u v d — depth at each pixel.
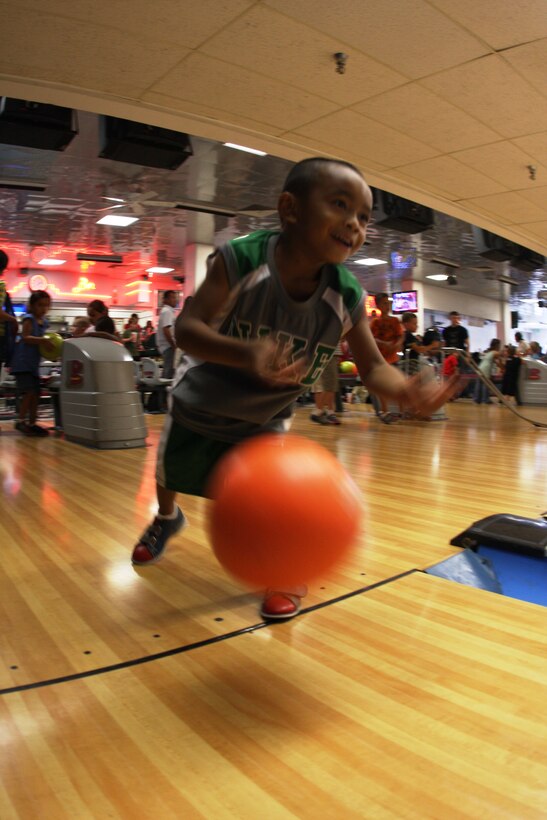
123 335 9.25
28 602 1.51
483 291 18.55
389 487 3.05
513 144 5.12
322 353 1.41
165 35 3.49
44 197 9.09
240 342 1.07
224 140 4.96
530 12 3.31
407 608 1.48
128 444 4.30
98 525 2.26
